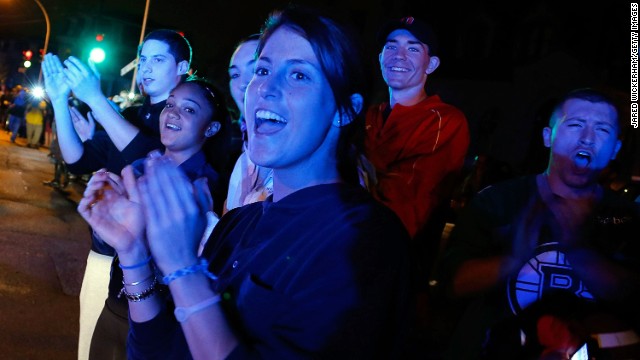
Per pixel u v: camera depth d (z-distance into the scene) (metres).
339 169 1.27
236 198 2.35
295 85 1.19
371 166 1.39
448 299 2.25
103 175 1.26
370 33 21.22
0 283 4.93
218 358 1.05
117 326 2.27
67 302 4.80
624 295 1.95
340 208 1.16
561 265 2.02
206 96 2.72
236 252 1.28
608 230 2.04
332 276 1.07
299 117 1.18
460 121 2.62
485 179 7.64
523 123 20.78
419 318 3.20
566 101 2.12
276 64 1.22
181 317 1.08
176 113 2.65
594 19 19.77
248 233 1.32
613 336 1.92
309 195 1.21
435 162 2.54
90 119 3.14
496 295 2.10
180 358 1.24
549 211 2.09
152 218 1.09
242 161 2.38
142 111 3.25
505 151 21.05
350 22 1.24
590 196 2.09
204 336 1.06
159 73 3.13
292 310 1.09
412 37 2.78
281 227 1.21
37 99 19.47
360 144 1.30
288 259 1.14
